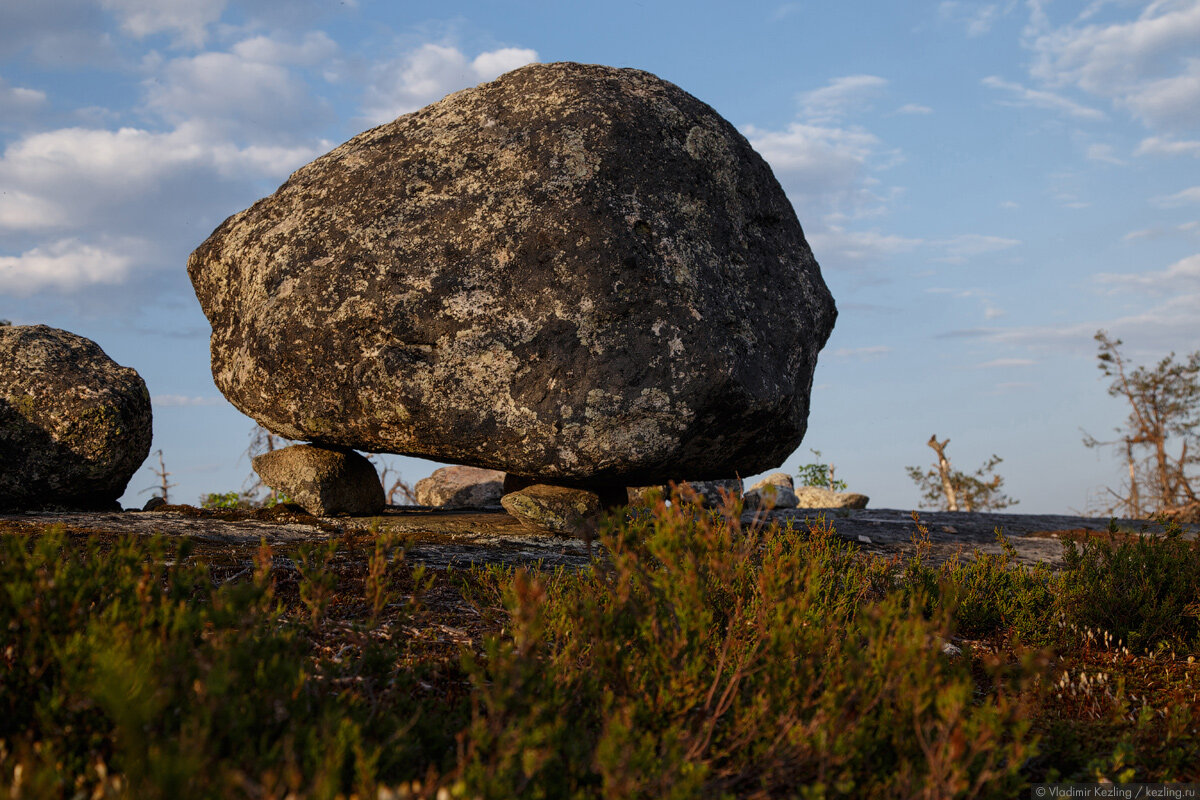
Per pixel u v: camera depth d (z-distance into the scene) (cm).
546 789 227
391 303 698
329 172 800
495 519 859
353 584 491
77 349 846
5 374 782
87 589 261
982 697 400
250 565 514
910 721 257
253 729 227
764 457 813
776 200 842
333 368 717
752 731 269
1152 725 372
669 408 681
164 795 164
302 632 324
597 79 792
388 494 1680
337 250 731
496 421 687
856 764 254
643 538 321
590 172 716
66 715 227
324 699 268
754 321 747
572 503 757
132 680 194
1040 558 896
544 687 262
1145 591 550
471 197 725
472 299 690
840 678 276
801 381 801
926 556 857
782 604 295
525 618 262
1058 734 340
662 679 281
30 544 343
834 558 569
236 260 793
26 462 770
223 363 801
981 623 533
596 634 297
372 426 725
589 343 679
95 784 210
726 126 838
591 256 684
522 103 776
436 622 427
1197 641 521
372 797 199
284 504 810
